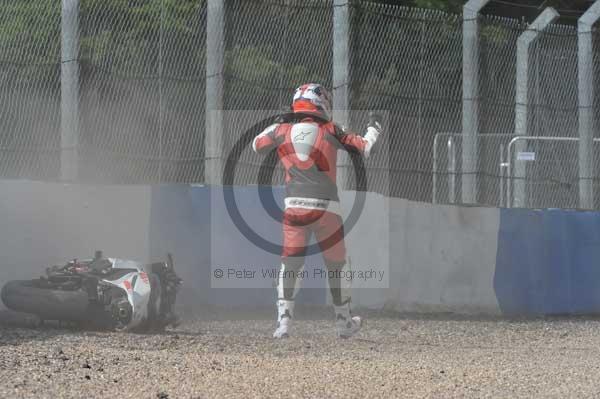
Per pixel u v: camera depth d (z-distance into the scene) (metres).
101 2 35.94
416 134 40.66
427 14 40.81
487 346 32.12
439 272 41.38
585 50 43.97
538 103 43.12
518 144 42.91
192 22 37.44
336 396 20.45
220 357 25.50
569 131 43.97
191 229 37.53
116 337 28.92
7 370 22.31
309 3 38.94
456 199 41.72
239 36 37.88
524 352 30.17
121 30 36.28
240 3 37.84
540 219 43.41
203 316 36.25
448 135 41.25
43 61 35.41
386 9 40.03
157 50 36.88
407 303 40.75
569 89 44.00
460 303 41.75
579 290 44.19
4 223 34.00
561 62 43.84
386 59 39.97
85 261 31.86
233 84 37.75
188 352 26.56
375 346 30.05
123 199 36.31
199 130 37.56
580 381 23.30
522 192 43.38
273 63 38.41
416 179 40.81
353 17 39.03
